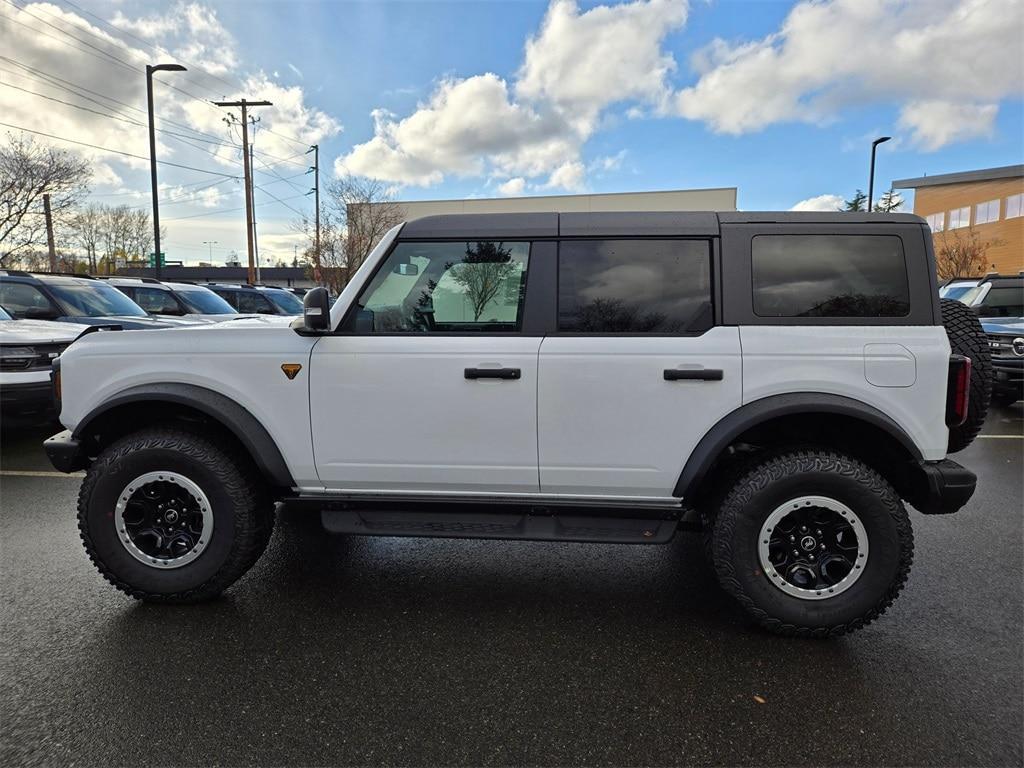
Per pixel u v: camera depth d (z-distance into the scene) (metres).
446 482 2.97
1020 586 3.28
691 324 2.83
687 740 2.14
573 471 2.88
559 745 2.12
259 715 2.25
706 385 2.76
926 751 2.08
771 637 2.81
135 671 2.51
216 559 3.00
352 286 3.00
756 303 2.80
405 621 2.95
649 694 2.40
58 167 24.53
